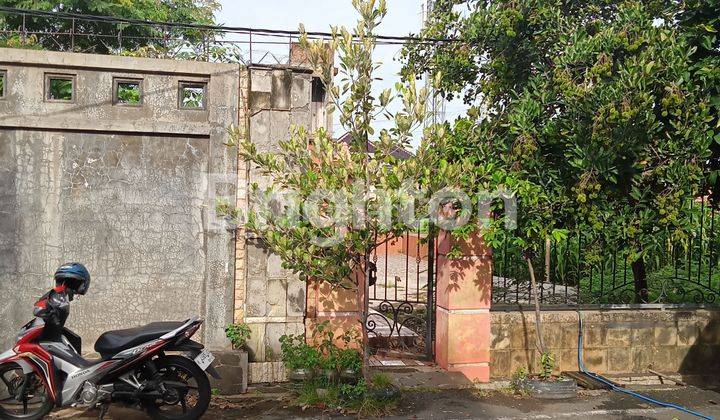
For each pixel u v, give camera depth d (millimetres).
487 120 7688
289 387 6320
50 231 6270
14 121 6109
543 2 8633
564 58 7129
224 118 6434
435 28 10039
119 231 6395
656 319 7277
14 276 6211
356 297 6715
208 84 6484
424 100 5340
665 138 6684
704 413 6016
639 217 6633
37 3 12711
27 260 6230
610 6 9008
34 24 13141
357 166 5328
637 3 7617
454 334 6758
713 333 7383
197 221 6512
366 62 5375
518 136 7004
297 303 6578
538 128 7070
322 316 6688
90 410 5707
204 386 5410
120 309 6391
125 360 5234
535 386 6367
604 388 6629
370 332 7902
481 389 6578
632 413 5953
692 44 6805
